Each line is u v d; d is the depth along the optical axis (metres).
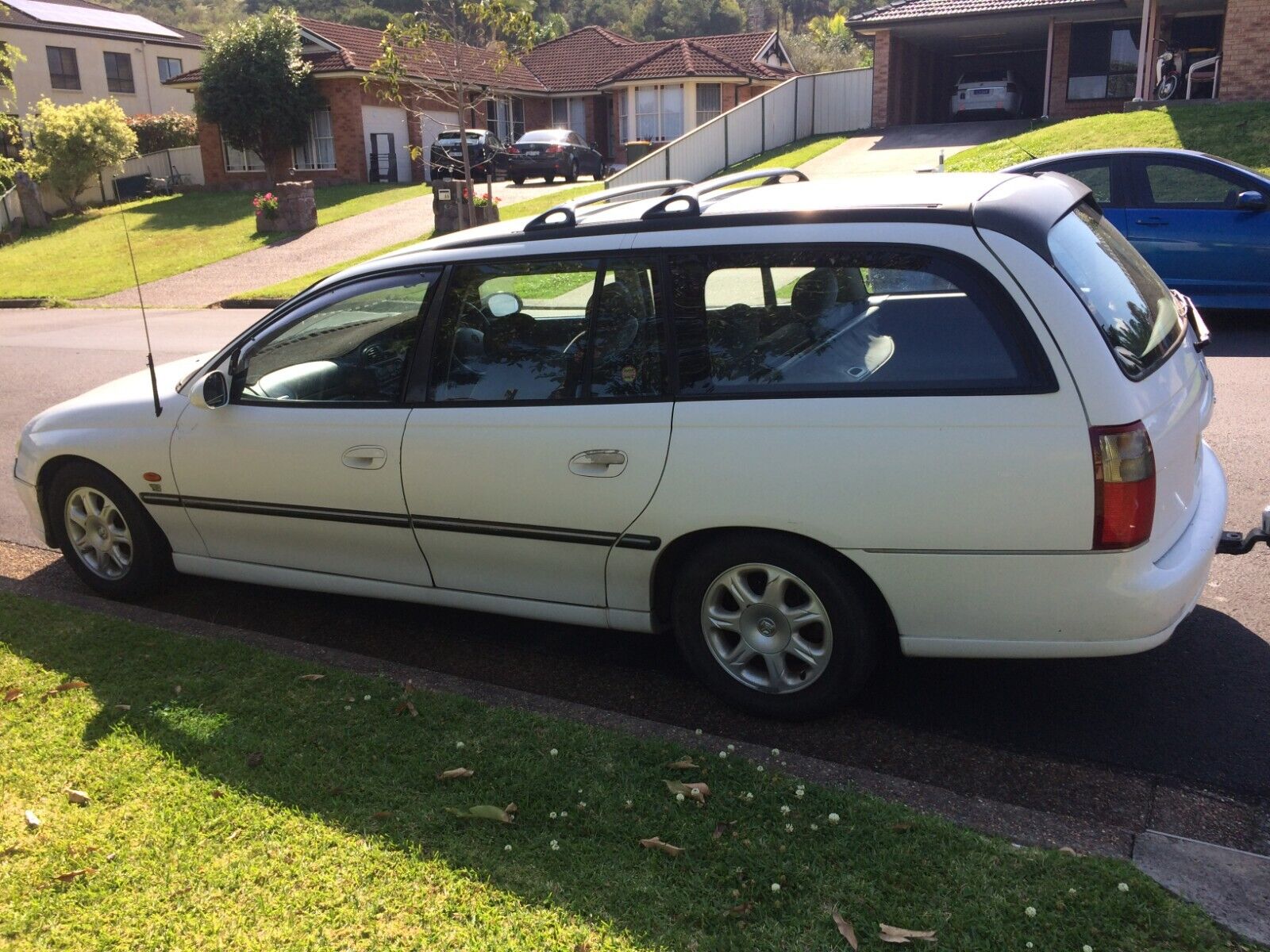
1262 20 21.02
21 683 3.95
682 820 3.02
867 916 2.62
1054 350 3.15
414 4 62.47
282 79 32.16
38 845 2.99
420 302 4.10
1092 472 3.11
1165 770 3.37
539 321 3.85
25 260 25.95
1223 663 4.04
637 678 4.19
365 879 2.81
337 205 28.59
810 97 30.64
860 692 3.78
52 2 45.69
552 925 2.62
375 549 4.29
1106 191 9.89
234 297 18.52
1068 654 3.32
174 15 103.50
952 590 3.34
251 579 4.68
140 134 39.12
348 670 4.06
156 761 3.39
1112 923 2.56
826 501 3.37
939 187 3.66
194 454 4.53
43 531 5.13
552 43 43.41
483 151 30.34
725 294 3.55
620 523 3.70
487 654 4.45
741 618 3.70
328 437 4.20
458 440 3.93
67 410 4.98
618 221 3.78
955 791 3.30
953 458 3.22
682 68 37.44
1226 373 8.38
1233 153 17.33
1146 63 23.89
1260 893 2.68
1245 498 5.68
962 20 27.84
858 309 3.38
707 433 3.51
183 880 2.82
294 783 3.25
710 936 2.57
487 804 3.09
